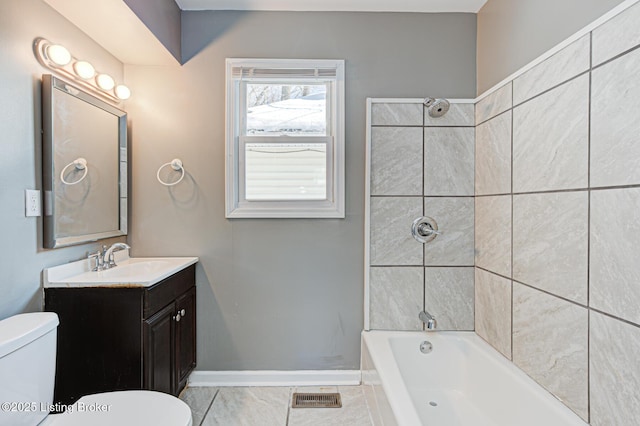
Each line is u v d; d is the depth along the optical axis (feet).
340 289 6.89
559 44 4.35
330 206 6.91
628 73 3.40
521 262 5.18
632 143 3.35
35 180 4.64
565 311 4.25
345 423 5.63
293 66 6.72
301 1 6.48
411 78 6.82
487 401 5.56
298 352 6.91
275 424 5.59
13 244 4.31
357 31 6.79
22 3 4.39
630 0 3.36
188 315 6.43
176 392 5.88
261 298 6.87
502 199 5.73
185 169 6.77
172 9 6.34
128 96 6.33
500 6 5.90
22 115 4.42
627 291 3.41
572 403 4.12
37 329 3.76
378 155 6.75
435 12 6.81
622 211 3.46
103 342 4.87
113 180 6.27
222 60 6.75
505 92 5.65
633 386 3.34
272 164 6.94
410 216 6.78
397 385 4.77
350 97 6.79
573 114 4.12
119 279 4.92
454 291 6.81
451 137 6.75
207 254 6.83
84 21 5.22
